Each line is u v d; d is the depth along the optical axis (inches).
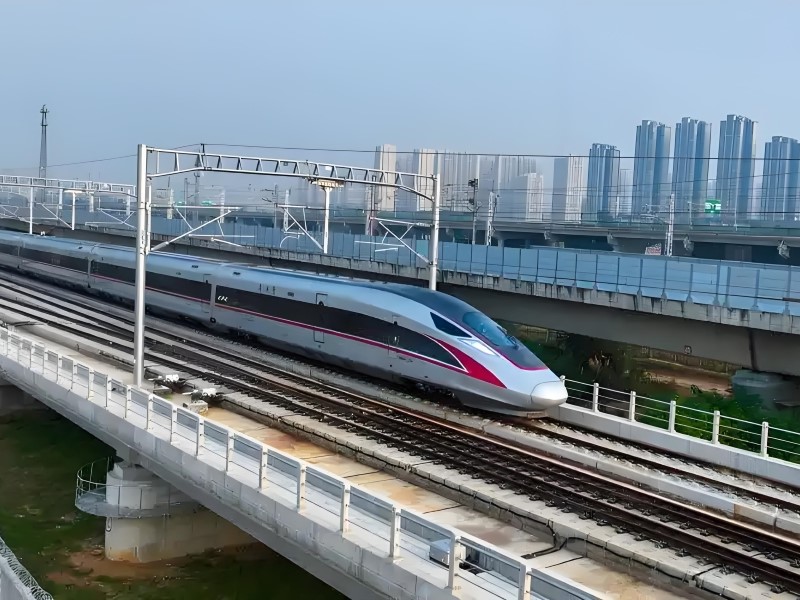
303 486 433.7
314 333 872.9
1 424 948.0
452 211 2490.2
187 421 577.9
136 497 609.6
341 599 555.5
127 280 1306.6
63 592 559.8
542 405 663.8
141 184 679.7
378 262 1357.0
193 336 1080.2
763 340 896.3
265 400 713.0
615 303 1015.0
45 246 1620.3
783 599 370.3
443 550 366.6
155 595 559.5
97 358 908.0
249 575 593.3
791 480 572.4
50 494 738.2
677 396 1003.9
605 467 589.0
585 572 402.0
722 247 2062.0
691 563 403.9
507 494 497.0
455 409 719.7
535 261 1182.9
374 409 719.7
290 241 1781.5
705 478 564.4
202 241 1830.7
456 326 716.0
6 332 914.1
